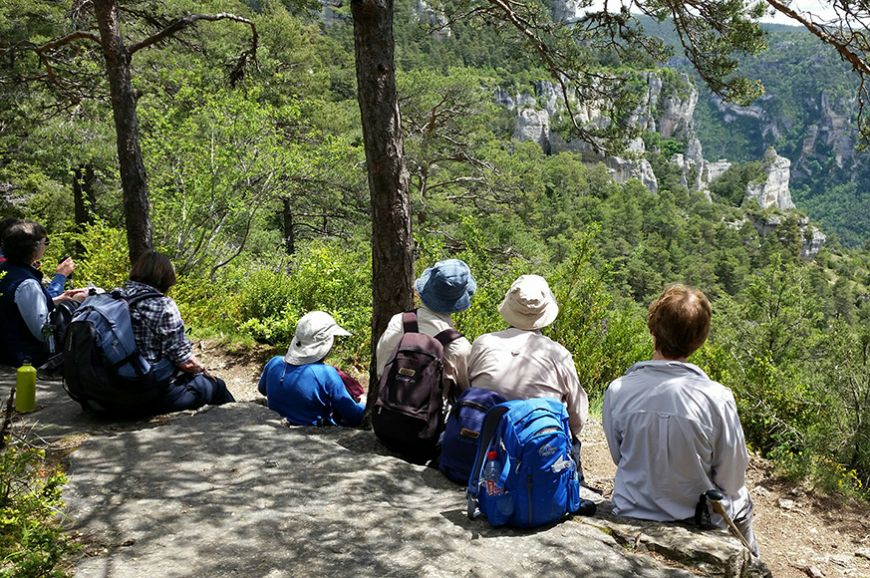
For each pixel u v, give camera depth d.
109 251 9.71
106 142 16.06
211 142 11.73
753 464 5.95
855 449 5.95
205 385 4.69
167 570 2.71
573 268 7.56
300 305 8.04
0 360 5.45
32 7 12.77
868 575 4.19
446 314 4.11
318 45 35.28
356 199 25.91
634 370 3.15
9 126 15.46
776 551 4.47
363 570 2.74
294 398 4.53
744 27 7.54
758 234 177.12
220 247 12.17
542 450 2.99
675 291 3.06
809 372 6.81
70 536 2.96
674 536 2.94
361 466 3.78
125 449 3.88
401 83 36.81
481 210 39.66
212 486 3.49
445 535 3.03
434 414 3.81
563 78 8.95
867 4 6.46
